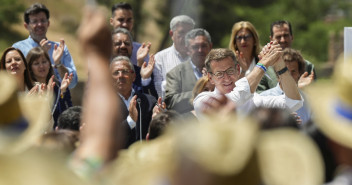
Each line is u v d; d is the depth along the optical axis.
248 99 12.09
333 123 4.93
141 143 5.44
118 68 13.38
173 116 9.84
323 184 6.97
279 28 17.02
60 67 16.19
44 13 17.02
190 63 15.06
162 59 16.33
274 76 14.51
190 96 14.02
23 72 14.23
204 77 13.13
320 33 52.47
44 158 3.84
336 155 5.02
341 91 4.91
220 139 3.78
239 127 3.82
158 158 4.78
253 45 15.16
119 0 23.98
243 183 3.79
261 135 4.32
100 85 4.24
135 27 38.09
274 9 52.00
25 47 16.97
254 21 49.28
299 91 13.43
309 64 15.68
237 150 3.76
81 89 22.16
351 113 4.87
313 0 55.62
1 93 4.12
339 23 54.03
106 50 4.28
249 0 52.06
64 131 7.20
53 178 3.81
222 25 47.75
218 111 7.70
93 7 4.31
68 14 35.28
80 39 4.27
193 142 3.81
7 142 4.05
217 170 3.75
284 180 4.46
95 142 4.15
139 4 38.25
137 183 4.63
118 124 4.26
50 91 13.67
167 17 36.84
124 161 5.02
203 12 46.72
